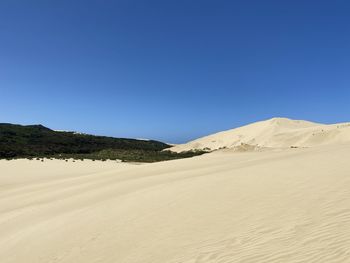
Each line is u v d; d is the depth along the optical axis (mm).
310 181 10984
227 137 101688
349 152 16750
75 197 19891
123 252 8625
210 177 15906
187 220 9789
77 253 9438
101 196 18297
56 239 11266
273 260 6008
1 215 18141
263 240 7023
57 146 84250
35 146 79062
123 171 31281
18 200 23297
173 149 103188
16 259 10328
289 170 13781
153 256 7824
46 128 106188
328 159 15102
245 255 6516
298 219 7723
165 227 9664
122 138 115000
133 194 16047
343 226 6746
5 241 12625
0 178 38844
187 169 25797
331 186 9805
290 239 6727
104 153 71562
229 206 10164
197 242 7918
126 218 11656
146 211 11930
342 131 73438
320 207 8188
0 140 75438
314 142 74250
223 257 6695
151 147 106500
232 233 7902
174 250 7820
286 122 102312
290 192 10164
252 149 48469
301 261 5703
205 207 10664
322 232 6688
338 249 5793
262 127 100625
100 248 9391
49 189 26547
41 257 9867
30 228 13766
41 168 46625
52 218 14750
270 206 9219
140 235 9555
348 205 7887
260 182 12461
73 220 13336
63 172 43625
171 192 14164
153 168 30062
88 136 103812
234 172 16109
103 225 11492
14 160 53281
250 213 9039
